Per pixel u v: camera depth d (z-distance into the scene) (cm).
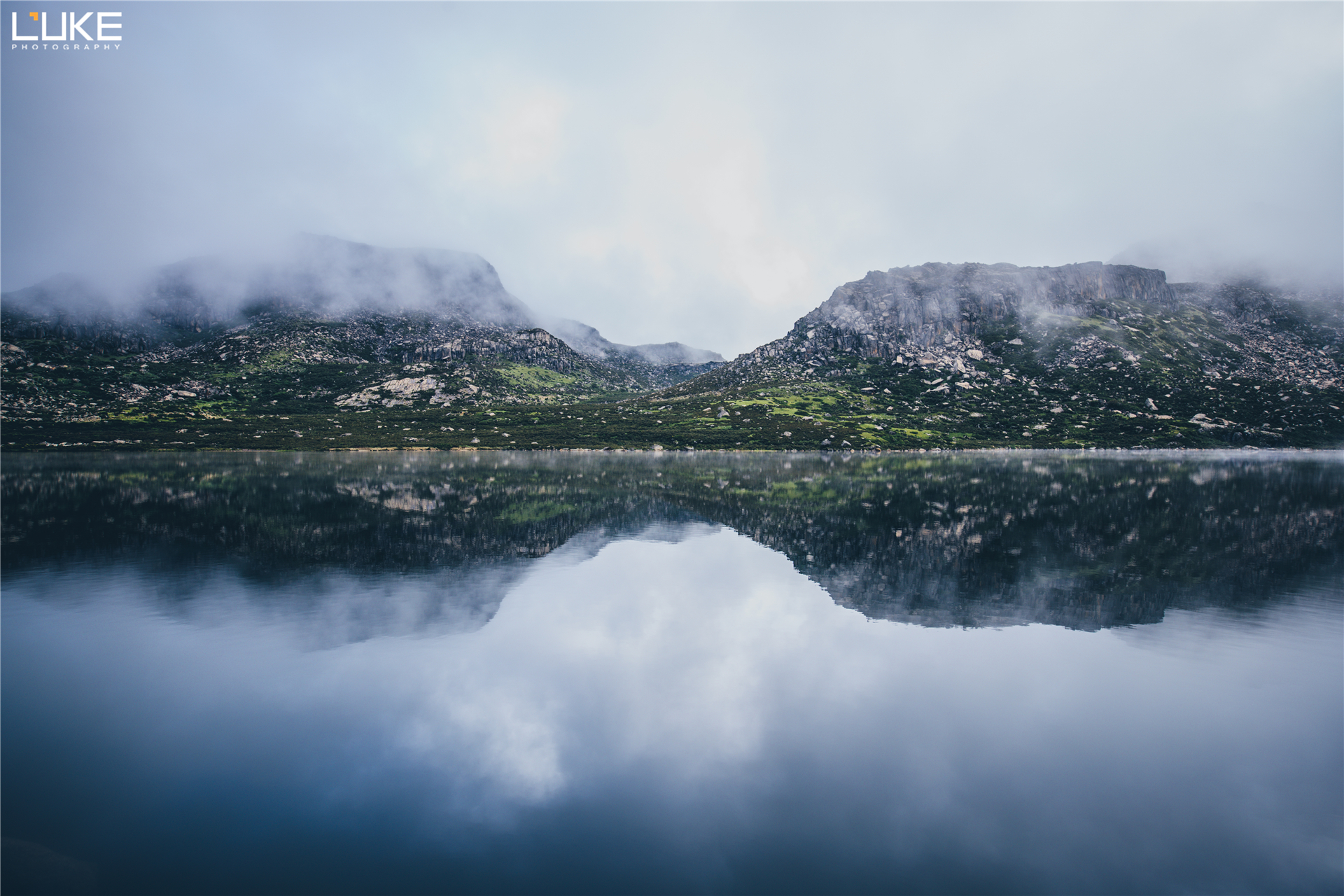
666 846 1445
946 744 1889
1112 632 2841
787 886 1313
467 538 4972
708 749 1866
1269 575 3816
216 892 1298
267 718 2045
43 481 8831
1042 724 2003
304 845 1445
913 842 1455
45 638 2734
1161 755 1828
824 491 8369
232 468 11788
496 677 2369
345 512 6225
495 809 1580
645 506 6888
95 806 1584
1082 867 1380
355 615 3064
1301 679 2333
